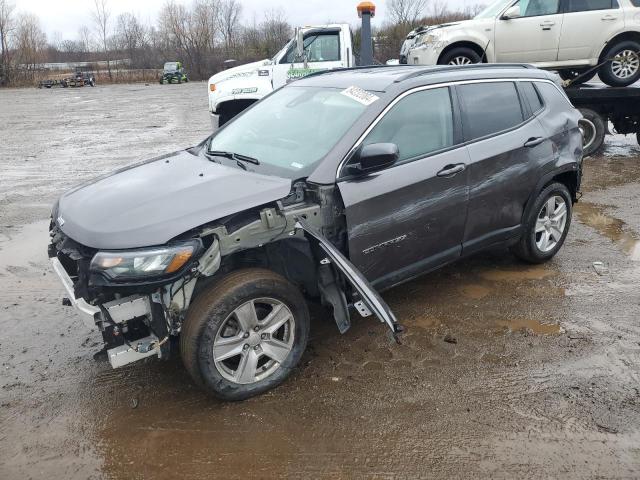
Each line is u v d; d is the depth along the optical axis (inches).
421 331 157.9
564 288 183.2
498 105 174.9
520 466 108.9
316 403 128.0
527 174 178.4
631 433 116.9
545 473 107.0
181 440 117.6
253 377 128.8
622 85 371.2
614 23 361.1
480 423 120.6
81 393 133.9
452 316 166.2
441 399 128.6
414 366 141.4
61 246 127.8
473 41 370.6
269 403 128.3
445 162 154.9
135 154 450.9
